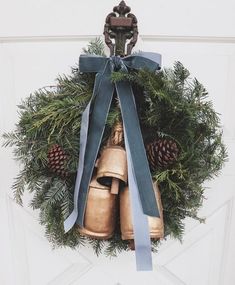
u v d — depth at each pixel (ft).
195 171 1.81
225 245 2.45
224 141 2.29
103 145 1.85
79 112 1.82
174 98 1.73
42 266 2.48
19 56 2.23
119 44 1.98
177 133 1.79
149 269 1.63
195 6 2.13
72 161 1.79
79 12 2.13
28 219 2.42
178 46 2.20
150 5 2.12
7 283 2.53
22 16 2.15
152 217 1.66
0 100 2.28
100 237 1.73
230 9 2.13
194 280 2.48
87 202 1.73
